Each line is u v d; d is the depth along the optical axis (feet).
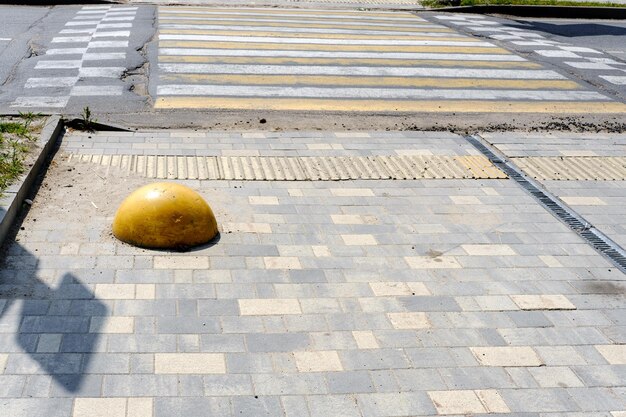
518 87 42.06
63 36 46.91
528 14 70.59
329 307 18.54
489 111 37.40
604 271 21.63
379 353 16.81
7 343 15.90
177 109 34.04
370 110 35.99
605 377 16.58
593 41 58.23
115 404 14.39
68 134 29.81
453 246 22.52
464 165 29.68
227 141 30.32
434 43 51.72
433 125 34.63
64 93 35.27
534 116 37.19
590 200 27.12
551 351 17.44
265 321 17.67
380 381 15.81
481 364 16.72
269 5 64.28
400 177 27.89
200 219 21.04
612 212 26.17
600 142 33.94
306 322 17.79
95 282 18.66
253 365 15.98
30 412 13.93
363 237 22.61
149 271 19.42
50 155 27.22
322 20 58.03
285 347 16.72
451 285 20.13
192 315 17.63
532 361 16.98
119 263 19.69
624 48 56.08
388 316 18.37
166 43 45.93
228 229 22.33
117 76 38.50
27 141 27.09
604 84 44.34
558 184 28.48
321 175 27.43
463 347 17.33
